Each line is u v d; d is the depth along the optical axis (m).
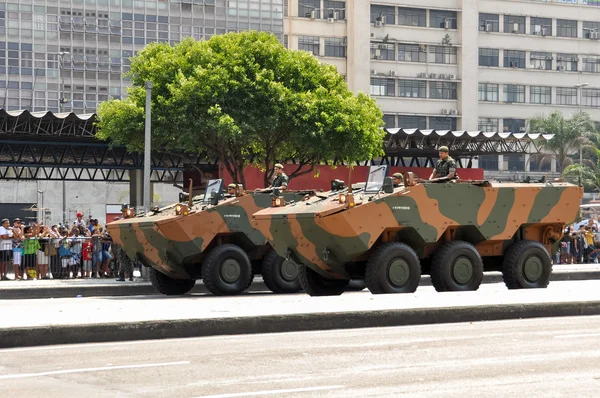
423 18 94.56
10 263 31.19
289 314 14.35
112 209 82.62
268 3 83.56
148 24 80.06
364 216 19.20
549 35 99.50
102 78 78.94
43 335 13.21
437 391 9.32
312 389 9.48
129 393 9.45
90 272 30.14
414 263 19.58
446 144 57.38
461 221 20.17
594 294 17.52
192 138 40.50
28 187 80.00
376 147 44.66
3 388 9.80
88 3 78.44
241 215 23.62
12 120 46.09
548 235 21.59
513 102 98.00
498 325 14.62
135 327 13.65
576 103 100.31
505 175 95.94
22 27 76.69
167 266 23.97
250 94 40.75
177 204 23.25
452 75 95.19
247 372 10.51
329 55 90.94
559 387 9.45
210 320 13.98
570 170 77.50
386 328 14.46
